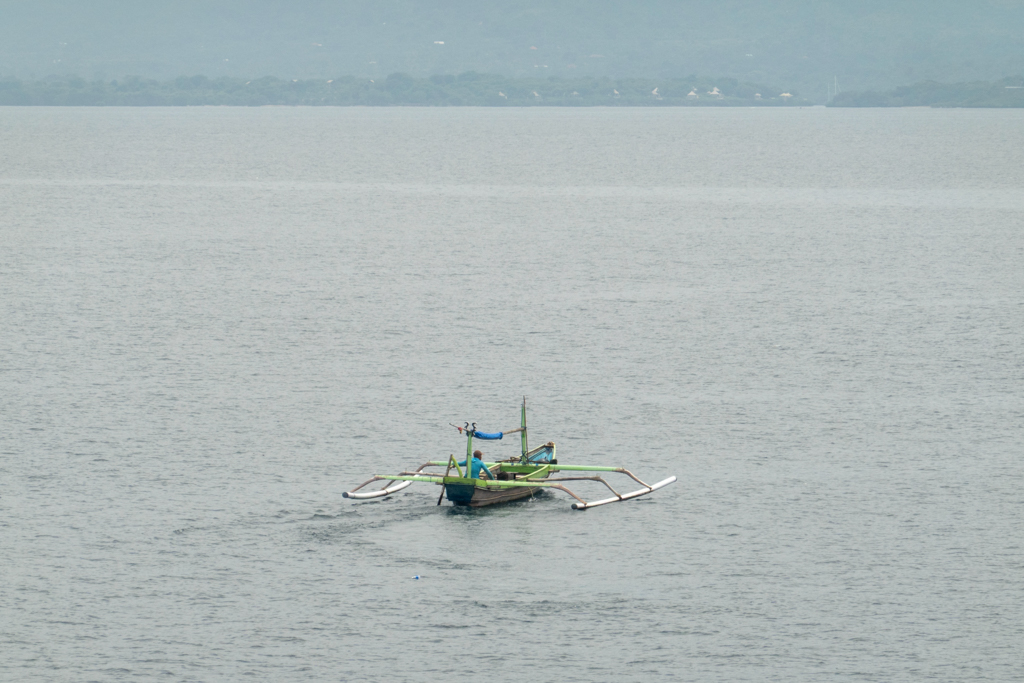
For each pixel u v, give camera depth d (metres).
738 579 152.00
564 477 185.25
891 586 150.12
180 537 162.88
